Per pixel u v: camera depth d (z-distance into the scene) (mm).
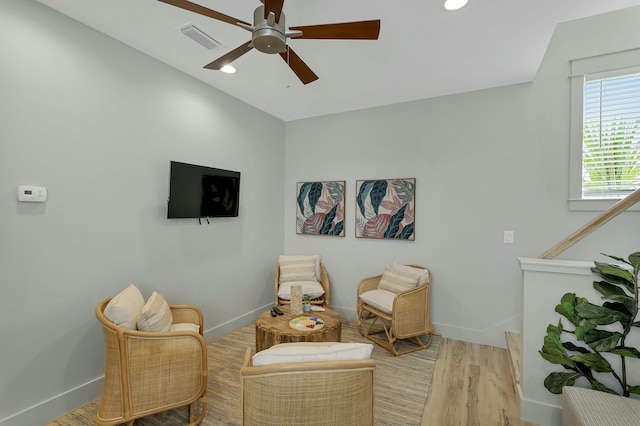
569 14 1982
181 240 2939
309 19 2055
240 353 2977
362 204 3914
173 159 2832
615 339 1717
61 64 2047
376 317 3445
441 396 2318
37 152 1938
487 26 2121
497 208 3213
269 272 4199
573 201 2885
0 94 1782
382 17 2027
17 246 1861
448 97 3443
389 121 3775
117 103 2383
